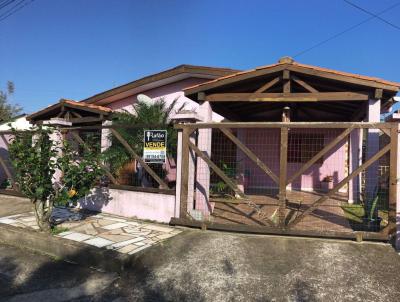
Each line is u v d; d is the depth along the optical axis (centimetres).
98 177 719
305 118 1184
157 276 461
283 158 576
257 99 733
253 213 748
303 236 564
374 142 658
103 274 484
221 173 624
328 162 1227
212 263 483
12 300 405
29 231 626
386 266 459
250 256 498
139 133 856
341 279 430
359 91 702
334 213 740
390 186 531
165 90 1240
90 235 606
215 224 610
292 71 692
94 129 812
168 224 686
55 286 444
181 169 658
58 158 645
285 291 412
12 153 632
